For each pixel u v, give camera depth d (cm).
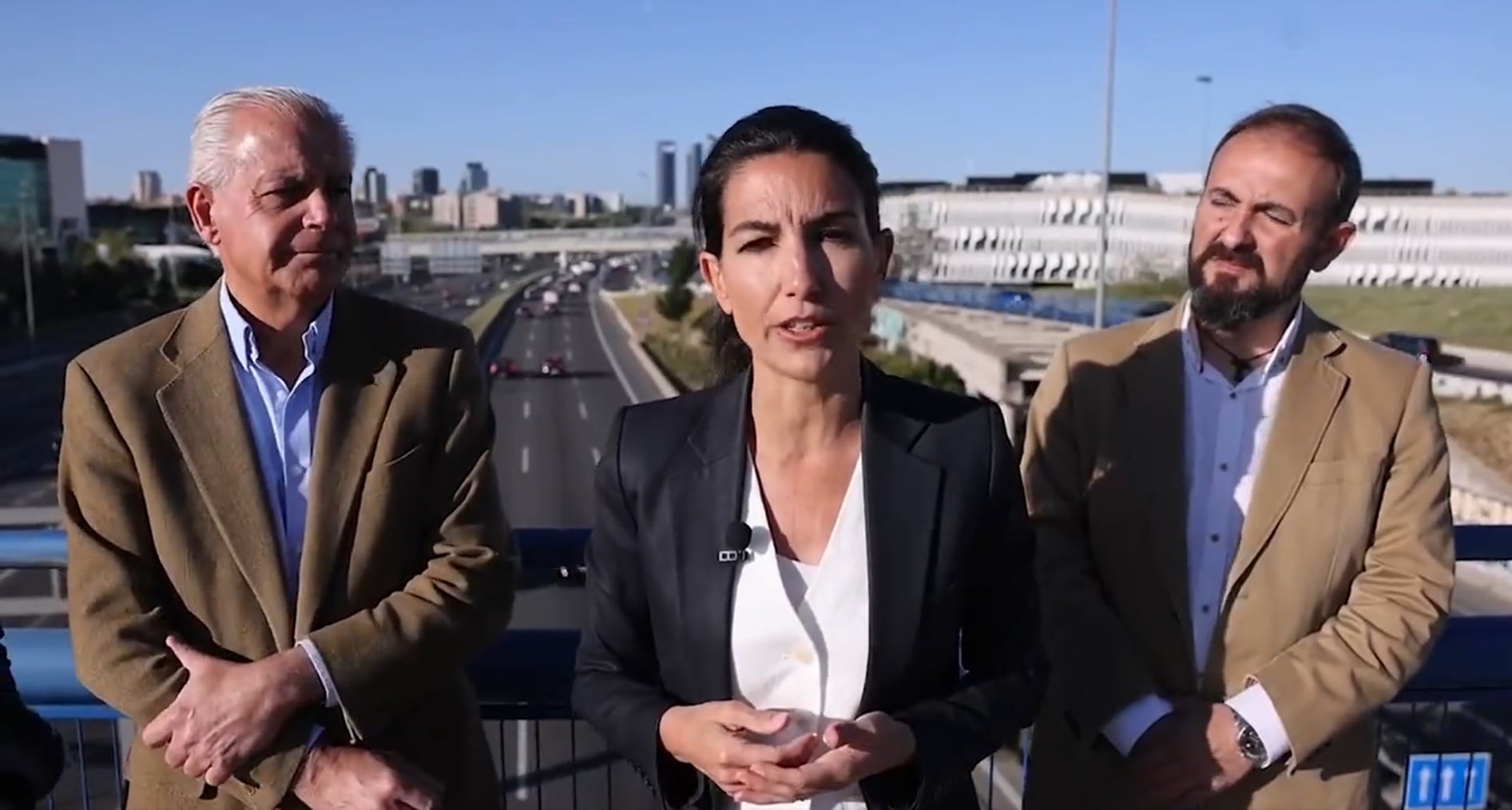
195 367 206
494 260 11750
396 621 201
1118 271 5750
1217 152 216
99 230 7506
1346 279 5234
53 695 250
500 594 214
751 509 185
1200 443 219
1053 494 230
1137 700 212
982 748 180
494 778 235
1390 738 297
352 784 197
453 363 219
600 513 199
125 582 200
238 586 202
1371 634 205
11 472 2441
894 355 3650
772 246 170
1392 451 212
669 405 199
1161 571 217
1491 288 4581
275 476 209
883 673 179
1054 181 6894
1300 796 214
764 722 170
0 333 4769
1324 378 215
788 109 178
